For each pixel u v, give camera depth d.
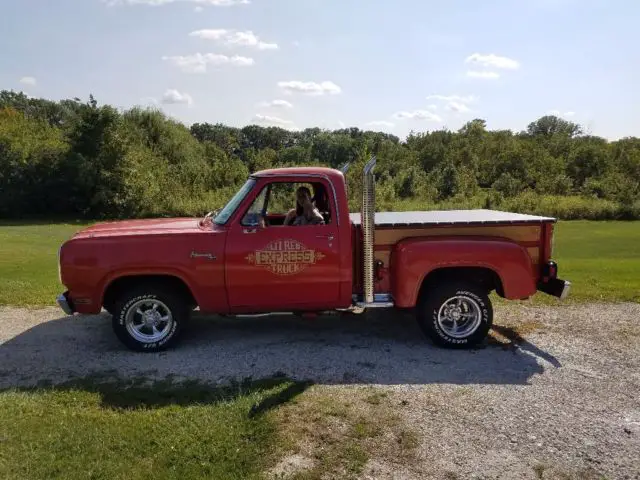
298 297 6.03
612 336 6.56
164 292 5.95
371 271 5.93
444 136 58.91
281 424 4.20
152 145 41.56
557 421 4.34
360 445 3.92
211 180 35.97
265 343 6.32
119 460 3.66
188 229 6.06
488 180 49.84
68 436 3.97
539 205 34.06
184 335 6.62
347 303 6.12
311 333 6.72
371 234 5.88
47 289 8.97
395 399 4.73
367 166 5.79
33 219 30.83
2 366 5.57
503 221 6.19
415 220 6.46
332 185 6.01
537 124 79.88
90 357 5.84
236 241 5.85
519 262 6.00
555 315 7.48
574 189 43.34
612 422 4.32
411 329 6.89
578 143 56.94
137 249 5.77
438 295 6.04
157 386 5.00
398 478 3.52
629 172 47.94
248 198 5.93
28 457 3.67
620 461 3.76
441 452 3.85
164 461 3.66
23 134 37.47
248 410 4.41
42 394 4.76
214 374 5.34
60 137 37.31
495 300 8.28
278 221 6.86
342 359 5.79
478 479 3.53
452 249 5.93
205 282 5.85
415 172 38.66
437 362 5.70
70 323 7.14
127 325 5.95
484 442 4.00
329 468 3.61
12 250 15.29
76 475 3.47
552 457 3.81
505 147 53.75
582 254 15.91
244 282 5.89
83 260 5.75
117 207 31.11
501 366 5.58
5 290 8.87
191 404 4.59
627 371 5.43
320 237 5.94
